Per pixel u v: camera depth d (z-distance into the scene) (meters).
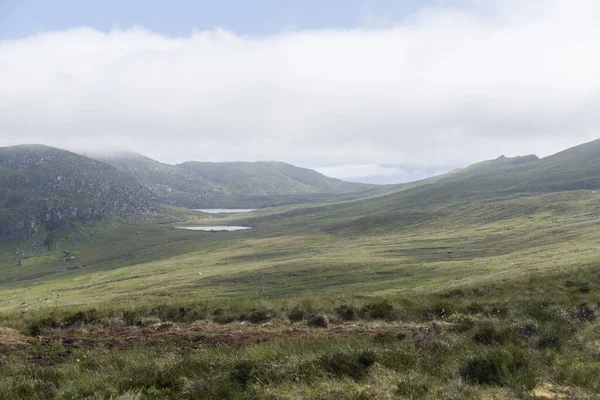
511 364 9.95
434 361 10.65
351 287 63.88
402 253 108.50
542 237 99.44
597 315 16.34
